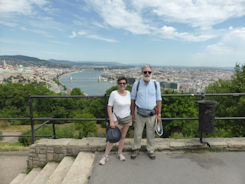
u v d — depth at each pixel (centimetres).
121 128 271
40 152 322
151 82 261
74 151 312
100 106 2473
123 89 256
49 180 250
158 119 268
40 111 3338
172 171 243
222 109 1263
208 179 224
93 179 228
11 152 438
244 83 1180
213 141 311
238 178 224
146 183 218
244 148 297
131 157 280
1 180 329
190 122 1472
